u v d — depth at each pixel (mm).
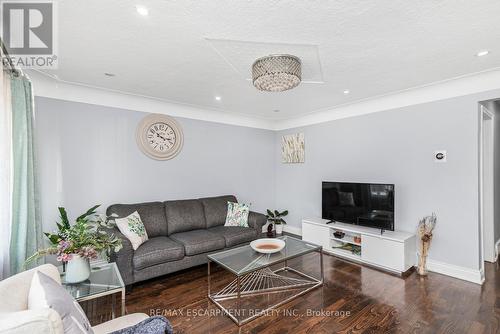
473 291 2545
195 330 1998
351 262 3377
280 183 5160
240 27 1749
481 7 1545
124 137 3355
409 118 3254
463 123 2824
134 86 2996
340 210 3752
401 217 3352
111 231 2754
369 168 3680
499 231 3812
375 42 1972
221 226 3750
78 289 1764
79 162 3031
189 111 3969
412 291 2566
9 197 1928
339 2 1490
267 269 3158
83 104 3061
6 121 1897
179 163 3869
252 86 2988
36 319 783
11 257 2037
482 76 2654
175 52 2119
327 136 4246
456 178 2881
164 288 2689
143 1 1467
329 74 2633
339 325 2037
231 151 4531
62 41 1923
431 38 1919
